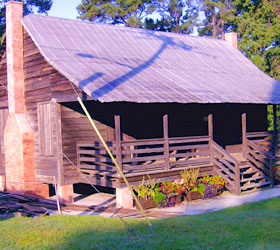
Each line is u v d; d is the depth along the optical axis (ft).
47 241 31.14
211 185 52.26
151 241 30.45
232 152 71.00
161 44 70.18
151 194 47.09
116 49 60.95
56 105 51.60
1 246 30.14
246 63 79.61
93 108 53.31
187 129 64.23
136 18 147.64
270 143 75.10
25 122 56.95
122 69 53.72
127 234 32.73
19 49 57.72
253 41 107.14
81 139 53.01
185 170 52.21
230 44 84.94
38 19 58.23
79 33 60.34
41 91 54.65
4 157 62.80
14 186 57.52
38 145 55.72
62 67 48.42
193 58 70.54
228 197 52.39
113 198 55.01
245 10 113.29
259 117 76.13
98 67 51.75
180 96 49.70
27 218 40.42
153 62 61.52
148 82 51.65
